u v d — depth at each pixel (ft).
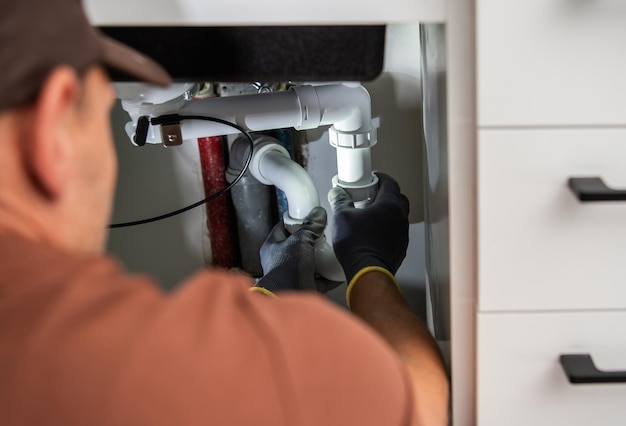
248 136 3.37
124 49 1.69
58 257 1.43
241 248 4.07
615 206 2.07
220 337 1.40
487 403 2.37
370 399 1.49
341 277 3.88
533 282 2.19
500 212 2.11
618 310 2.21
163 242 4.09
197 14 1.99
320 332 1.51
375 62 2.20
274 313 1.53
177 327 1.39
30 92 1.35
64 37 1.40
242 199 3.90
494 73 1.95
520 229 2.12
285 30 2.16
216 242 4.07
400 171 3.89
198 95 3.65
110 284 1.44
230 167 3.83
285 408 1.39
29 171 1.40
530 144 2.03
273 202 4.01
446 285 2.55
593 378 2.18
